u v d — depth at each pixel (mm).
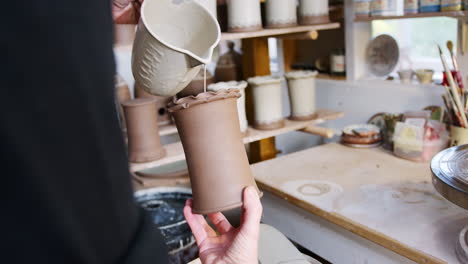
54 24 263
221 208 651
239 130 692
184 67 723
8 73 245
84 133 282
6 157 245
